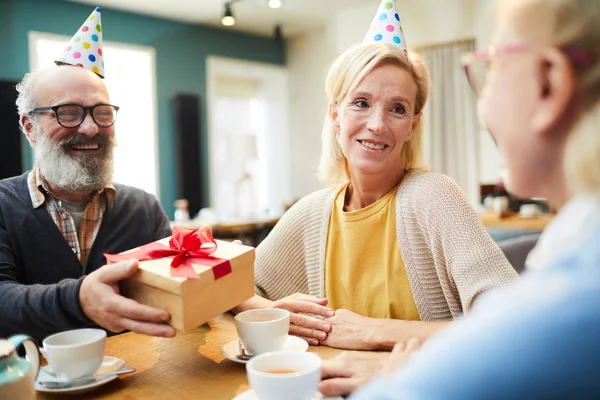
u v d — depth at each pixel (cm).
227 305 88
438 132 509
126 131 518
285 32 617
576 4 42
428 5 504
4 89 412
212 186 578
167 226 161
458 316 113
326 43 598
